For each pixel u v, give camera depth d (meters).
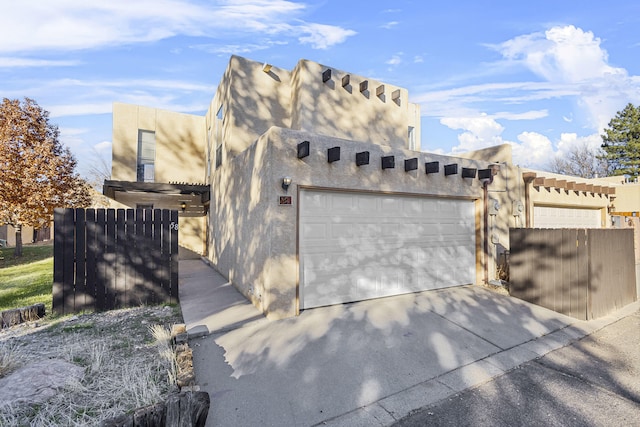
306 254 5.78
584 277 5.65
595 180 13.03
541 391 3.42
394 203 6.82
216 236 10.54
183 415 2.47
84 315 5.49
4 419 2.62
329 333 4.77
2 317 4.89
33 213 13.47
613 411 3.07
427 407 3.13
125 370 3.44
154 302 6.12
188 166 13.99
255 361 3.92
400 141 10.52
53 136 14.88
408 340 4.60
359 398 3.24
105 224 5.85
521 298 6.71
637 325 5.49
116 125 12.94
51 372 3.32
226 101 9.38
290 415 2.96
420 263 7.13
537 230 6.45
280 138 5.44
